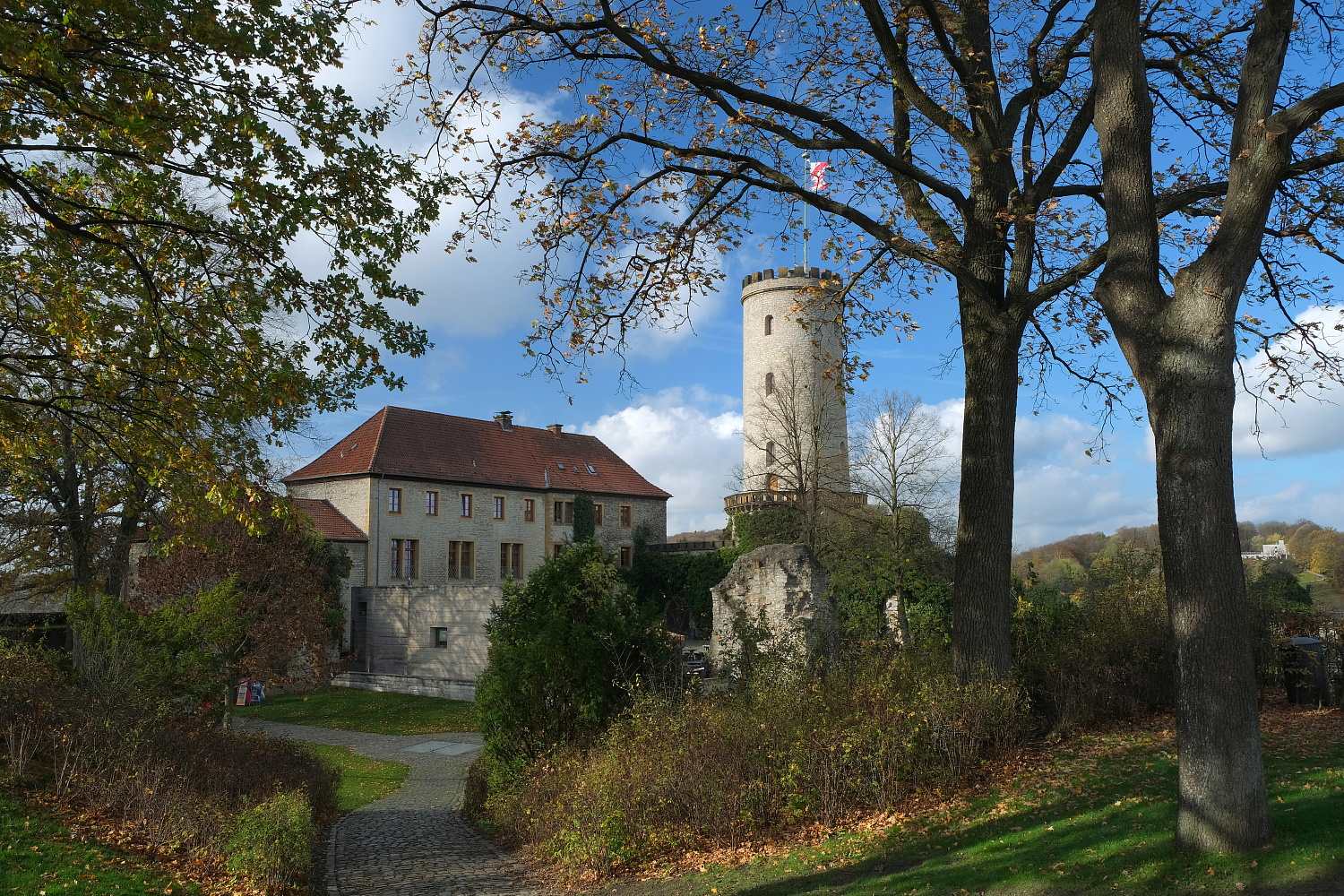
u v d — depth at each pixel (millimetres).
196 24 7543
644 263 12578
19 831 8961
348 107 9359
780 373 48188
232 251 9523
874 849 8117
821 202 11016
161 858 9320
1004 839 7625
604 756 11148
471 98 11250
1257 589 14281
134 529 23047
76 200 8938
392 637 40219
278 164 8953
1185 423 6605
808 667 11680
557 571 15469
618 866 9469
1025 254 11250
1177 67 11750
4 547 21938
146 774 10711
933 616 27766
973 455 11289
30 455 10766
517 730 14148
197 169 8562
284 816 9898
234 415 9461
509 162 11727
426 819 15734
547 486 55000
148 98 7641
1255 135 6555
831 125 10375
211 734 14617
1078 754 10023
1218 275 6602
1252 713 6359
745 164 11383
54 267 9188
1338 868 5637
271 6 8250
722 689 12508
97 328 8906
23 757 10672
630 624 14398
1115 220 7328
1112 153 7395
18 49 6820
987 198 11523
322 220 9133
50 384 10445
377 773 21766
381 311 9938
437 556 49594
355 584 45625
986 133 10961
